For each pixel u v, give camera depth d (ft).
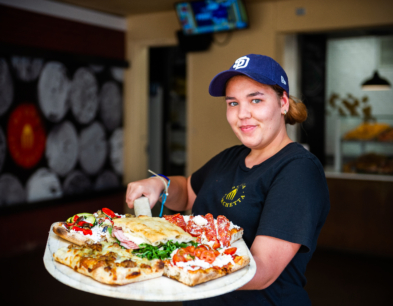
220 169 4.78
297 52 16.26
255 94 3.91
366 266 13.16
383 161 14.24
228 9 15.52
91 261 3.27
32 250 14.76
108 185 18.75
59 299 10.75
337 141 15.12
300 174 3.73
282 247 3.51
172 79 22.30
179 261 3.27
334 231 14.56
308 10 15.06
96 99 17.78
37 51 14.80
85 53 17.38
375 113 26.07
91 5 16.85
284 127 4.33
